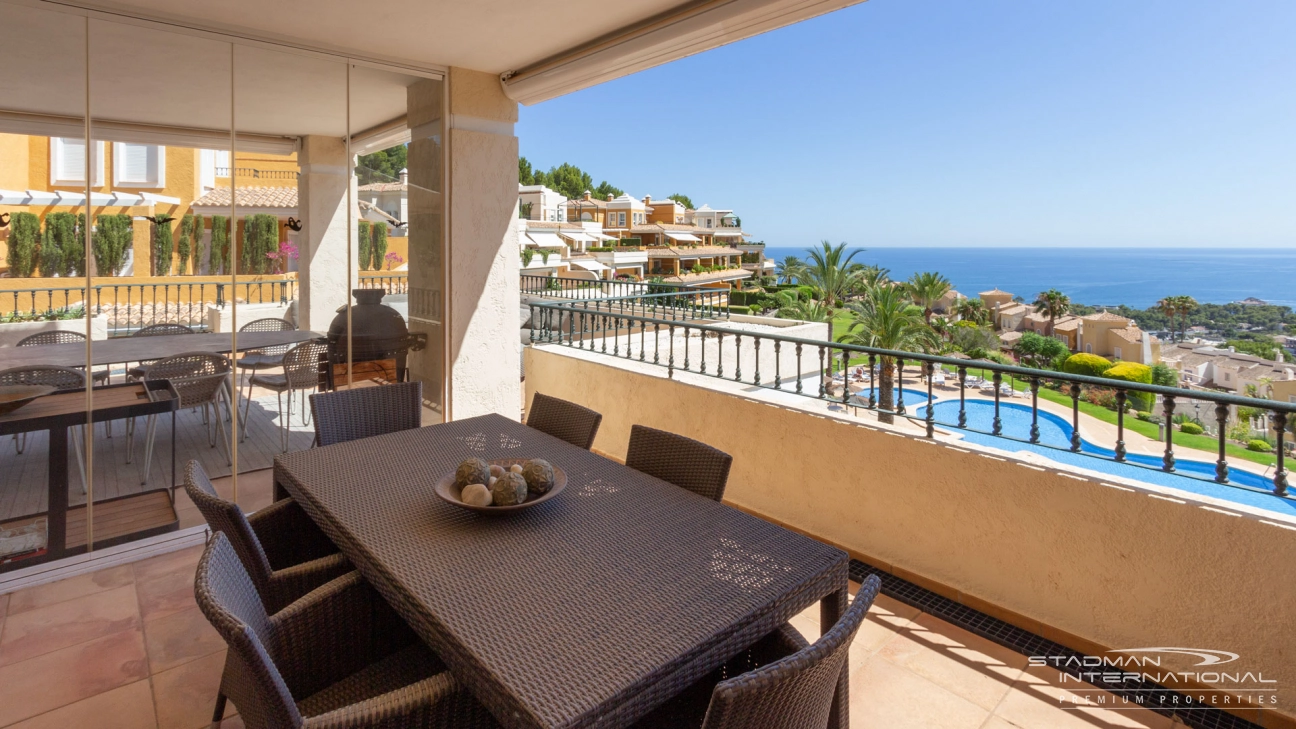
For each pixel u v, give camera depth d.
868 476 3.03
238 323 3.48
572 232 39.72
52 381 2.98
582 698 1.02
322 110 3.60
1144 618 2.22
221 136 3.33
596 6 2.96
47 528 2.98
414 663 1.61
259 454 3.61
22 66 2.83
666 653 1.14
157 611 2.63
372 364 3.94
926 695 2.14
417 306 4.05
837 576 1.52
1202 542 2.09
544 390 5.16
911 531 2.89
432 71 3.90
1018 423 6.18
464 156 4.06
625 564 1.47
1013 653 2.37
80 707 2.03
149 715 2.00
